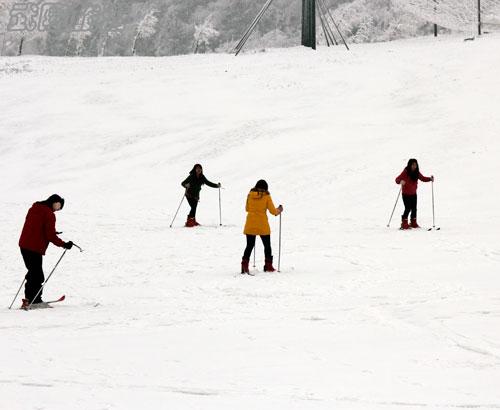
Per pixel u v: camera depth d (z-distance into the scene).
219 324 14.58
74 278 23.75
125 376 10.23
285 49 121.50
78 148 69.56
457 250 24.17
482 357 10.81
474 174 41.69
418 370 10.13
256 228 22.59
